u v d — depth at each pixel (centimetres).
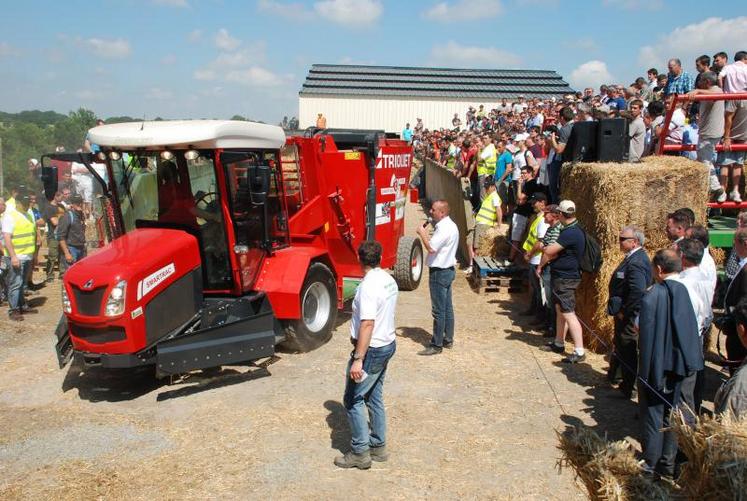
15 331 927
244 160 739
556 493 490
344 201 948
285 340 798
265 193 701
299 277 775
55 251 1252
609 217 762
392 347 520
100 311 630
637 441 573
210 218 721
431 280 799
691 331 477
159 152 709
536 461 539
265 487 499
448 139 2573
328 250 943
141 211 749
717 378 726
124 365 635
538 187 1114
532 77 4309
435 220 793
